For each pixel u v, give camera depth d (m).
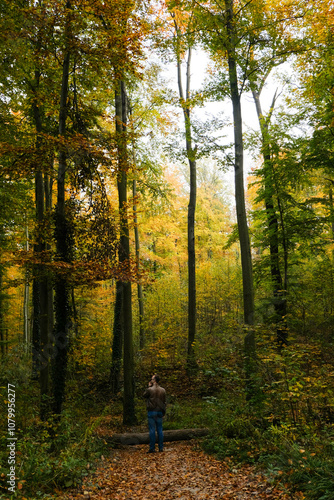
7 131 9.94
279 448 5.20
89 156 7.82
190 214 14.75
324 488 3.77
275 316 11.94
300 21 9.65
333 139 12.23
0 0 7.82
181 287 21.28
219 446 6.52
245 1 9.52
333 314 12.89
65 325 8.12
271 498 4.01
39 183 11.07
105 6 7.24
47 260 7.68
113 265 8.07
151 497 4.70
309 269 17.36
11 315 23.12
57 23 7.45
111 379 13.31
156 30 9.27
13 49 8.09
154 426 7.75
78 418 9.47
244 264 9.67
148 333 19.30
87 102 10.43
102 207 8.65
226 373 7.81
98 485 5.17
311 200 13.12
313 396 5.93
